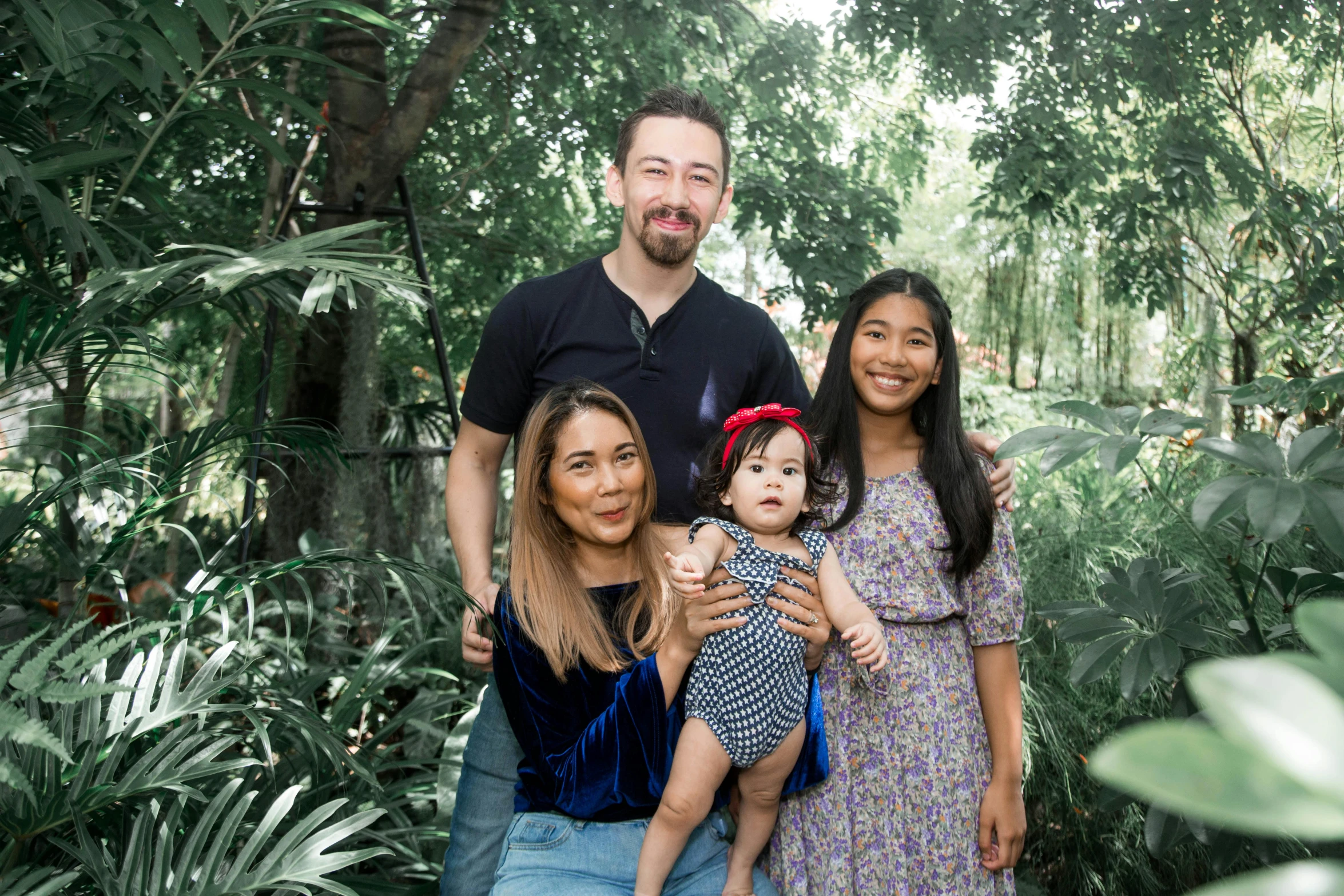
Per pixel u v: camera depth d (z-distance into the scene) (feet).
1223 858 5.68
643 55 15.56
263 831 4.68
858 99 17.57
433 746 9.45
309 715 5.75
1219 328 14.79
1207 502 4.44
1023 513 10.91
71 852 4.45
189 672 7.92
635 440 5.62
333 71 11.91
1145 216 14.19
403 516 12.69
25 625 6.87
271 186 12.16
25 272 8.13
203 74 7.08
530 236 17.26
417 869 7.23
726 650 5.15
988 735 5.90
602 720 5.30
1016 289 20.49
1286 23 12.95
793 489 5.46
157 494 6.21
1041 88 14.33
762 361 6.87
